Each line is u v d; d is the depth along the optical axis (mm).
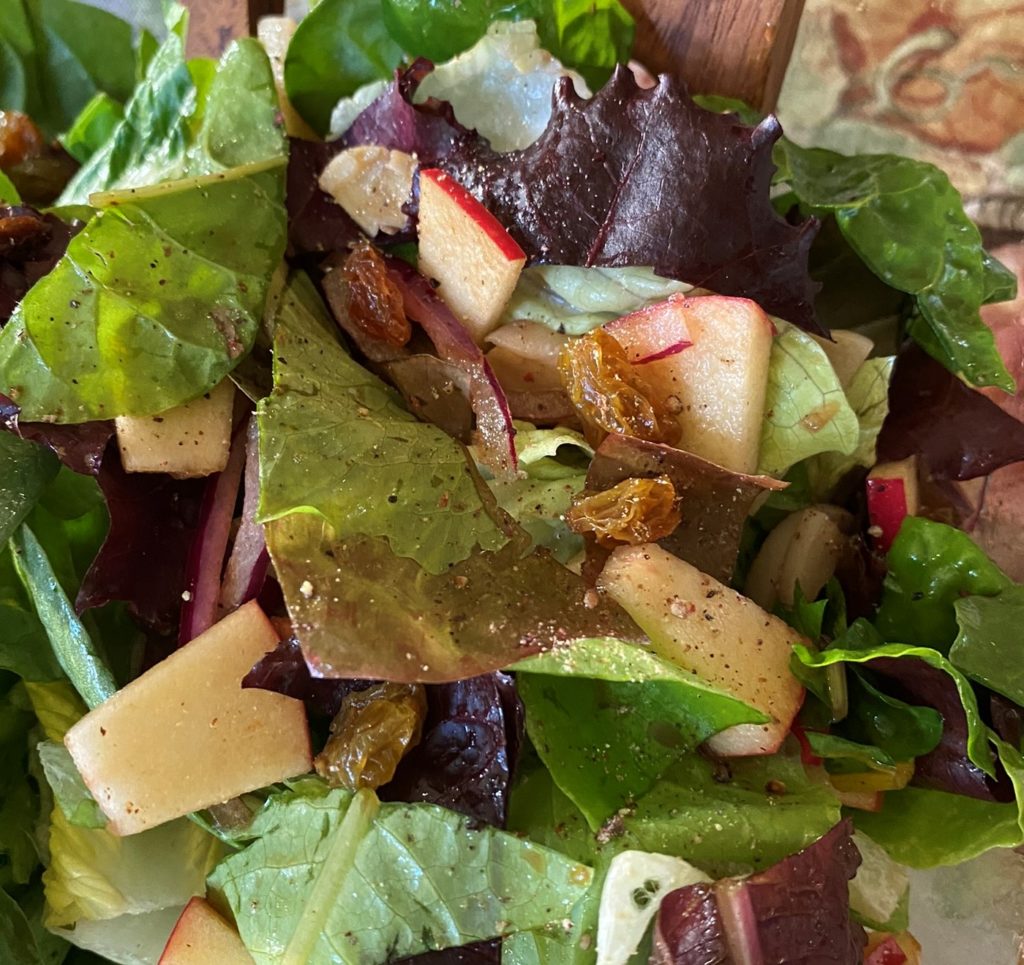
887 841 124
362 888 108
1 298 121
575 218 120
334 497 103
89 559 127
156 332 113
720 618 113
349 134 133
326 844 110
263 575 118
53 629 122
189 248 116
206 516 122
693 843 107
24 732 133
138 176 133
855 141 210
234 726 113
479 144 127
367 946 108
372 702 113
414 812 108
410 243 131
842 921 102
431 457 111
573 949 104
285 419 106
